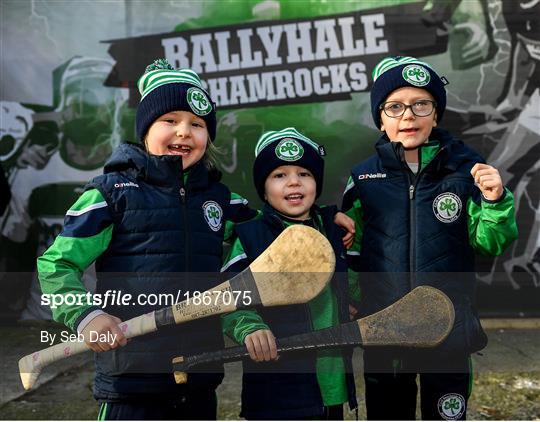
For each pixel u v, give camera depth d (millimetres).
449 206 1805
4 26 4359
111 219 1558
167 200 1592
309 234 1651
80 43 4363
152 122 1688
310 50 4320
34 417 2676
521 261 4371
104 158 4406
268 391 1656
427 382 1830
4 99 4387
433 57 4301
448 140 1938
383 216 1865
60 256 1495
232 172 4395
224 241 1880
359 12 4289
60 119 4395
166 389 1552
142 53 4371
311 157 1813
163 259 1555
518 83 4309
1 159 4402
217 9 4344
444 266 1789
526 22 4277
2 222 4414
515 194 4352
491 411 2670
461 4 4277
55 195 4418
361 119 4316
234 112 4379
